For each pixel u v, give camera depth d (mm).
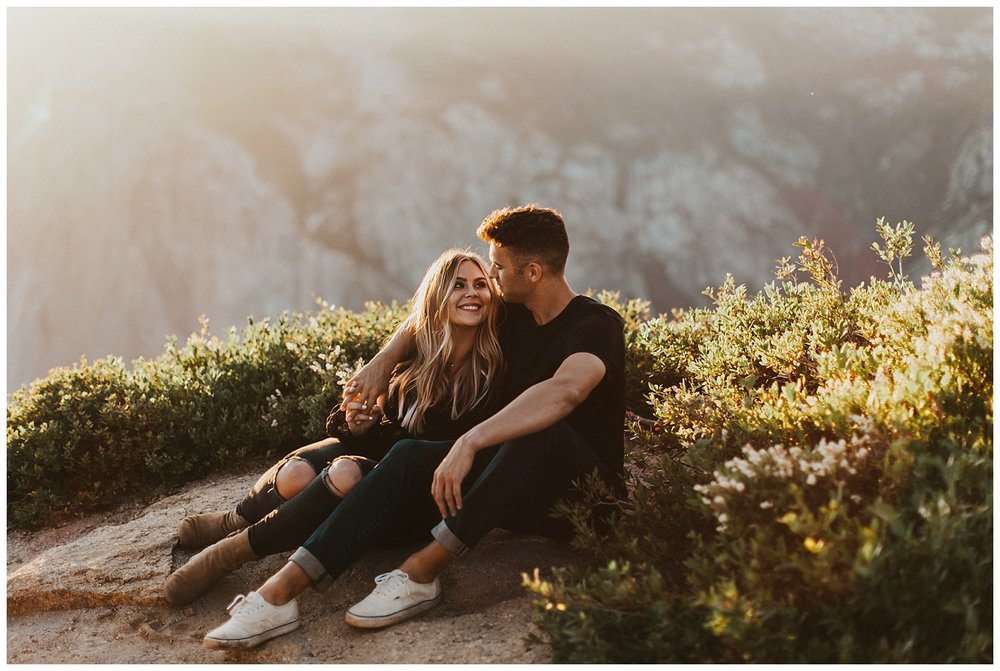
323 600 3066
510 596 2992
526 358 3201
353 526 2799
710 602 2158
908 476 2314
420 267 31766
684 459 3379
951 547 2119
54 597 3271
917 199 33156
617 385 3068
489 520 2779
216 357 5199
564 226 3178
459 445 2779
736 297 4848
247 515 3287
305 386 4777
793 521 2135
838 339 3771
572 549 3215
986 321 2773
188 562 3166
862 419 2477
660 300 31578
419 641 2711
